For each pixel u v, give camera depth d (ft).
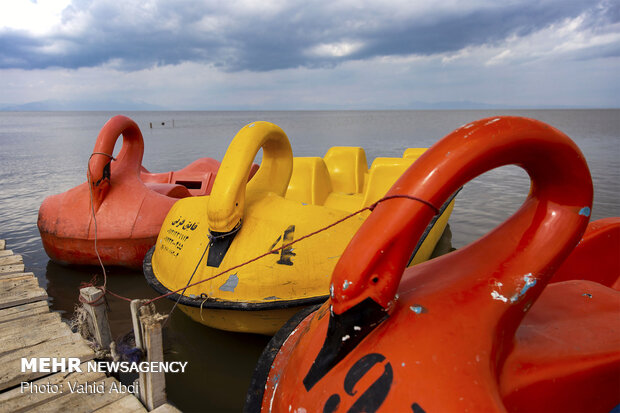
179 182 25.95
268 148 12.61
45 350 10.04
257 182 12.40
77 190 17.60
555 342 4.72
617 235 7.09
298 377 4.95
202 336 12.46
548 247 4.64
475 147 4.21
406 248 4.38
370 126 172.96
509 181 38.09
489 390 3.90
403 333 4.36
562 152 4.33
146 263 13.12
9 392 8.74
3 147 77.66
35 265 18.92
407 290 4.89
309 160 18.08
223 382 10.76
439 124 195.21
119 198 17.20
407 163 17.35
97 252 15.60
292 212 11.01
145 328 8.27
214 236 10.68
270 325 10.56
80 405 8.49
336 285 4.52
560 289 5.82
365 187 19.67
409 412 3.92
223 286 10.23
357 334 4.55
